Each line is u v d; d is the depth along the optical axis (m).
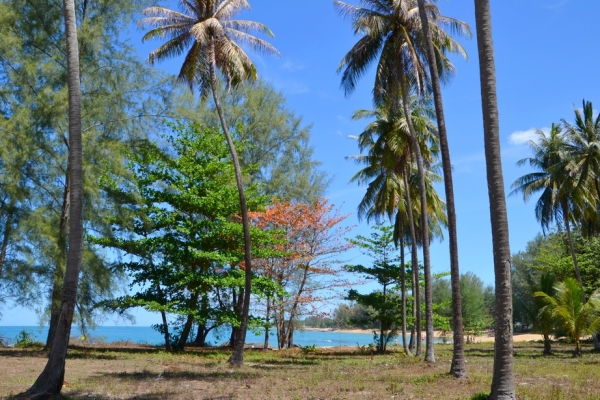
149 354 21.94
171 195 22.80
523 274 65.88
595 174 31.23
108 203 20.86
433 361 20.20
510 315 9.68
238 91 31.27
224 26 19.58
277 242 24.28
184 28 19.56
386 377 14.62
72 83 10.90
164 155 23.08
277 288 23.75
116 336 71.12
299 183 31.66
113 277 20.94
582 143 30.48
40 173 19.47
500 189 9.93
